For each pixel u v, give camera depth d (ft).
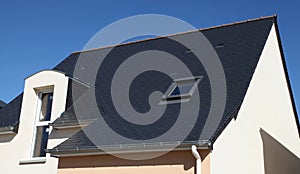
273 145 37.86
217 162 25.58
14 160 37.01
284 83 44.83
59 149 29.89
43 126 38.06
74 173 29.84
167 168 26.40
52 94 40.14
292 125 45.65
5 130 37.96
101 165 28.96
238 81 32.19
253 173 31.65
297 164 45.47
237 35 43.06
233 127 28.50
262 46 38.17
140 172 27.25
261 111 35.83
